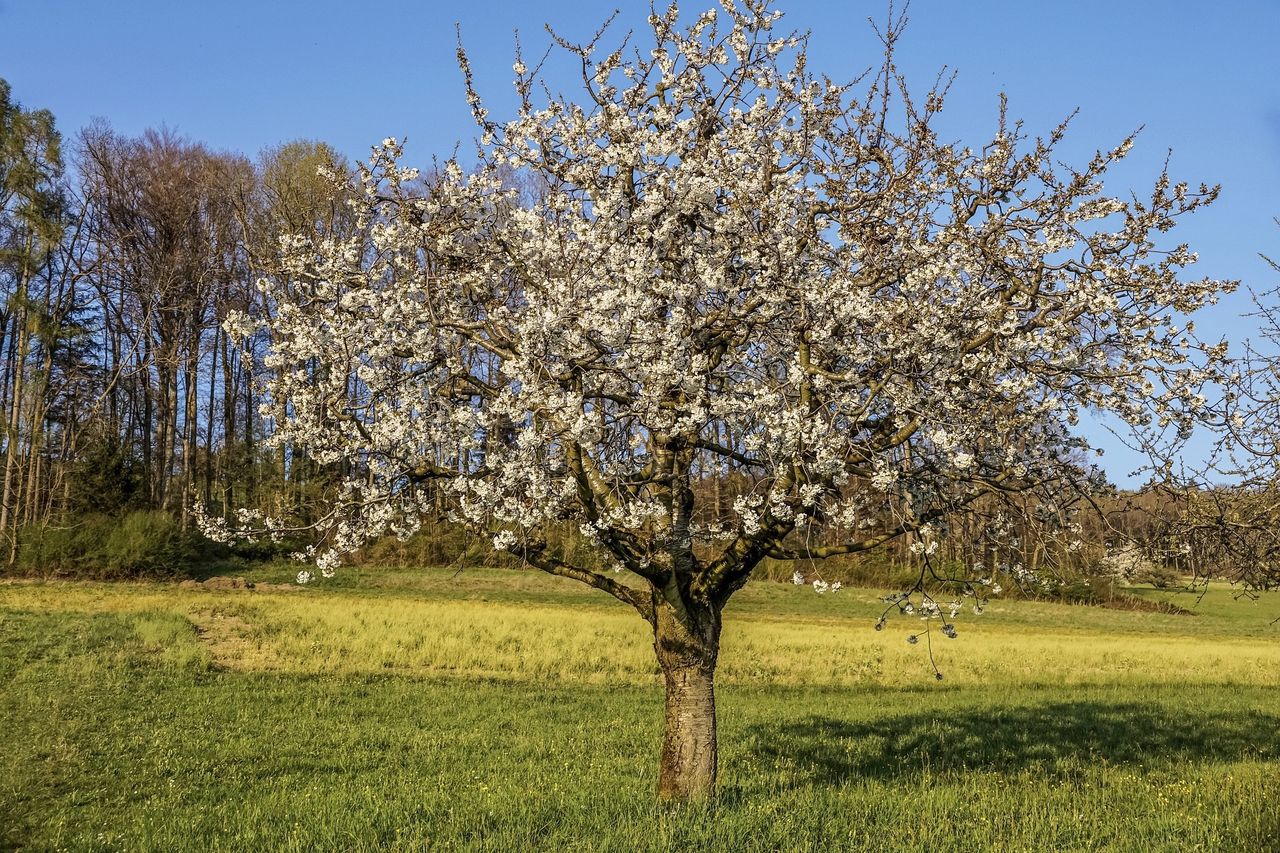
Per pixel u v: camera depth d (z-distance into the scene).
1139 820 8.96
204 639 24.83
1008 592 46.34
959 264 8.64
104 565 40.84
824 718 17.09
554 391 7.91
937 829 8.30
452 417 8.45
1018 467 8.61
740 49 9.74
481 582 43.91
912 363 8.30
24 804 10.45
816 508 8.71
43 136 45.28
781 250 8.52
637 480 8.73
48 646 21.73
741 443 9.65
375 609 31.45
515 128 9.73
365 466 9.44
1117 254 8.53
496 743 14.16
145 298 46.78
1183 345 8.39
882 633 32.31
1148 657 29.03
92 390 51.47
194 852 8.35
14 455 47.22
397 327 8.96
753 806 8.80
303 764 12.55
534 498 8.31
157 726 14.72
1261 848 7.90
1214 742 15.56
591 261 8.70
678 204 9.35
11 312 46.31
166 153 47.47
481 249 10.18
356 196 9.73
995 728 16.36
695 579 9.38
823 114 9.54
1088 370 8.43
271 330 9.89
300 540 45.38
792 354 9.37
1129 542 9.17
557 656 24.00
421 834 8.27
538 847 7.62
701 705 9.29
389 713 16.69
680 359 8.09
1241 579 9.58
